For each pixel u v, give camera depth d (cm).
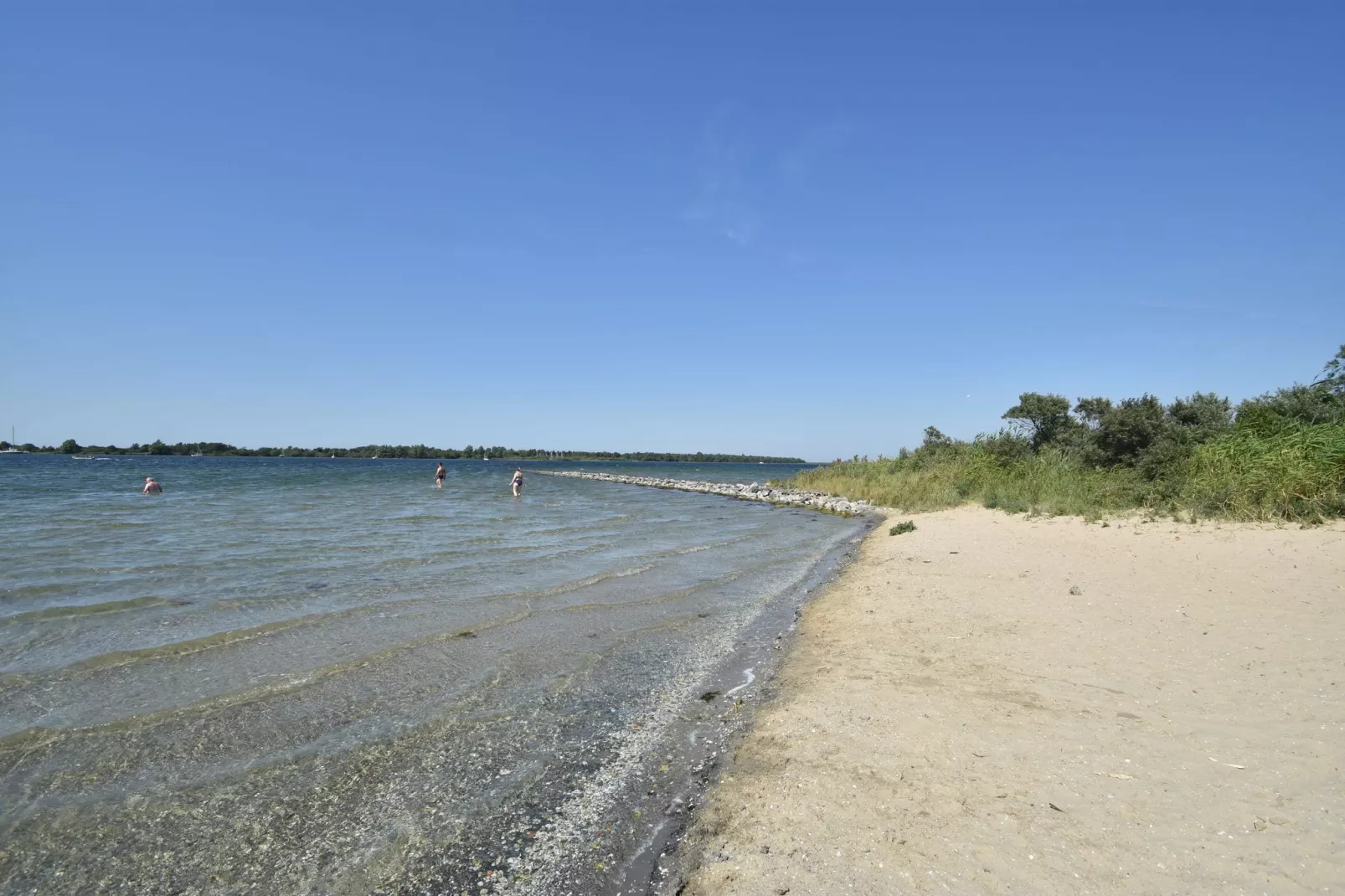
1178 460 1845
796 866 370
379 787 486
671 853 406
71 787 477
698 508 3030
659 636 885
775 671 743
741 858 384
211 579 1141
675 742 568
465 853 410
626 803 470
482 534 1842
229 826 434
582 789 489
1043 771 451
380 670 724
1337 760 436
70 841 415
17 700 625
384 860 402
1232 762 445
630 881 382
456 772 510
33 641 796
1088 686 603
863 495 3173
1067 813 398
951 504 2420
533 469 10738
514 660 769
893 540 1673
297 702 634
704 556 1559
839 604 1030
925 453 3534
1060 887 333
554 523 2189
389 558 1397
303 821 441
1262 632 714
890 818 409
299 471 7050
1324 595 834
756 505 3297
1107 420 2248
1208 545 1189
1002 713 554
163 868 391
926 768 468
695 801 466
